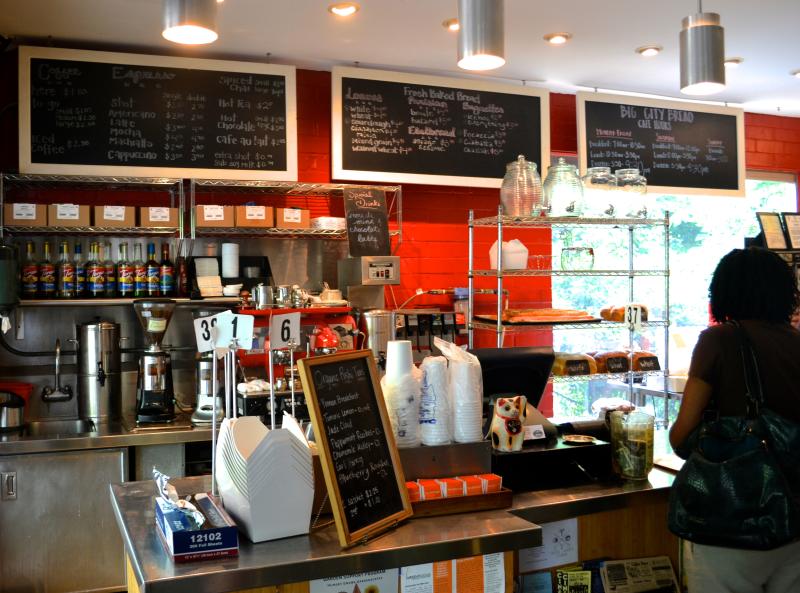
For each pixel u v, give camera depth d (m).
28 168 3.98
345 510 1.71
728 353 2.11
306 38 4.20
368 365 1.91
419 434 2.07
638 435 2.34
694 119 5.55
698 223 6.06
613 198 4.07
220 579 1.54
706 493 2.01
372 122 4.66
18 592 3.42
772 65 4.81
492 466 2.22
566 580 2.29
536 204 3.99
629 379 4.94
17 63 4.18
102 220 3.91
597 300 5.71
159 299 3.80
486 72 4.91
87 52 4.09
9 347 3.94
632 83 5.23
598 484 2.32
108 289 4.02
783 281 2.16
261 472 1.72
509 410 2.25
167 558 1.62
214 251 4.40
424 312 4.66
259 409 3.57
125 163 4.14
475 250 5.20
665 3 3.78
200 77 4.28
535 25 4.08
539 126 5.09
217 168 4.29
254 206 4.14
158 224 4.00
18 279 3.78
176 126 4.23
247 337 2.05
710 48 2.84
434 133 4.81
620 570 2.36
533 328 4.01
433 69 4.82
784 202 6.30
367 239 4.38
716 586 2.07
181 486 2.23
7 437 3.49
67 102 4.05
